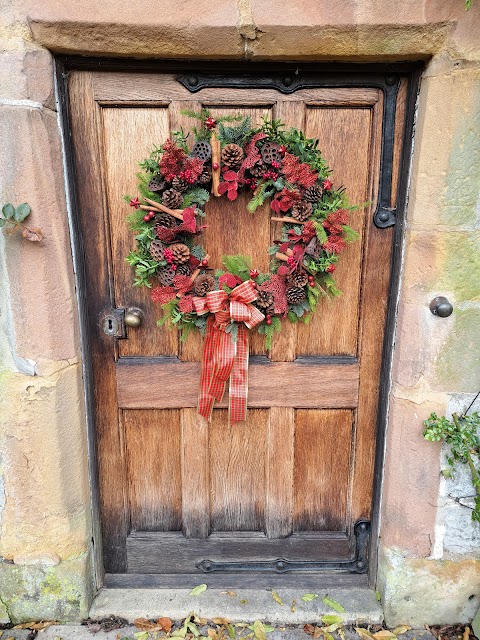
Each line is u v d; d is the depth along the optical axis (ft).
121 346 5.54
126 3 4.27
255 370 5.57
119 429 5.74
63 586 5.57
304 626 5.59
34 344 4.93
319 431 5.82
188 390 5.62
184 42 4.46
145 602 5.83
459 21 4.27
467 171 4.60
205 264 5.02
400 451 5.34
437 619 5.65
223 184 4.82
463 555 5.49
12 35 4.30
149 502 6.00
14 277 4.79
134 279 5.36
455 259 4.80
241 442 5.83
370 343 5.54
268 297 4.98
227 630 5.55
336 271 5.38
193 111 4.84
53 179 4.69
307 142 4.75
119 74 4.85
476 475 5.12
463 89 4.43
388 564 5.60
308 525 6.08
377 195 5.18
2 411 5.08
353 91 4.93
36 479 5.25
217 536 6.07
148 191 4.86
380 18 4.28
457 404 5.14
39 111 4.48
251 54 4.57
